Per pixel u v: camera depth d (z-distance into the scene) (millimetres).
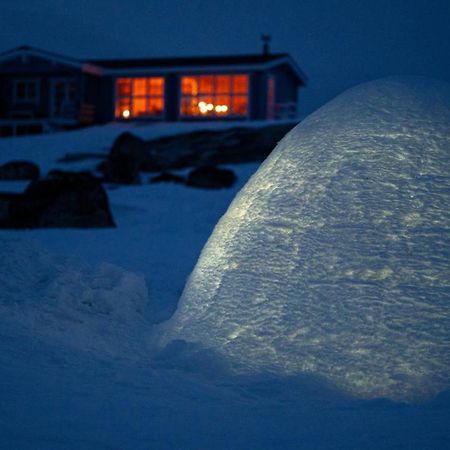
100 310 7285
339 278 5516
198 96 39062
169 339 6113
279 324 5504
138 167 26578
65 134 36969
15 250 7930
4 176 27172
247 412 4402
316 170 6129
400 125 6160
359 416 4348
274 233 5980
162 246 15422
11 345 5422
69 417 3986
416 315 5242
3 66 40812
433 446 3715
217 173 25469
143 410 4266
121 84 40688
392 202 5742
